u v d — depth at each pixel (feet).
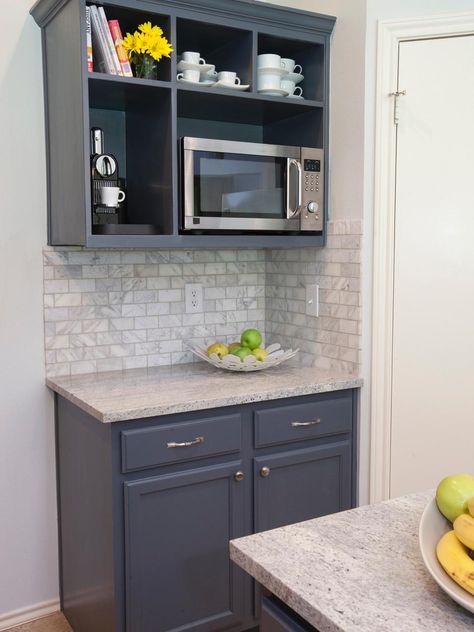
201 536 6.95
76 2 6.64
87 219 6.75
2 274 7.66
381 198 7.77
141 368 8.60
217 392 7.12
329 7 8.16
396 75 7.68
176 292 8.81
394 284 7.86
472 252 7.64
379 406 7.97
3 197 7.59
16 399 7.86
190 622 6.93
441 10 7.54
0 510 7.89
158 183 7.56
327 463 7.86
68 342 8.10
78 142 6.81
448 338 7.79
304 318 8.84
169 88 7.16
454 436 7.86
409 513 4.03
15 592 8.05
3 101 7.50
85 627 7.42
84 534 7.32
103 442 6.56
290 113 8.55
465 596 2.85
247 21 7.60
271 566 3.36
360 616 2.90
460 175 7.61
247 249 9.35
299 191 7.95
